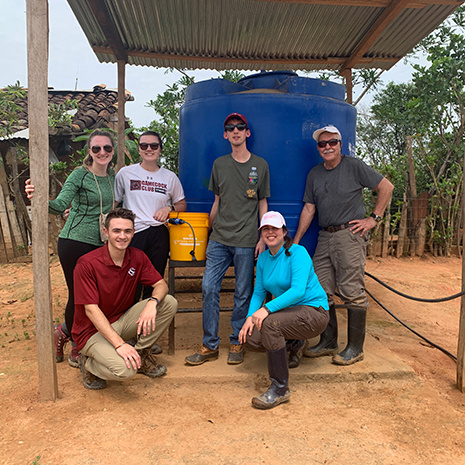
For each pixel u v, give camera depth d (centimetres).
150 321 305
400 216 827
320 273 367
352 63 569
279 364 296
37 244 288
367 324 496
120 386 321
